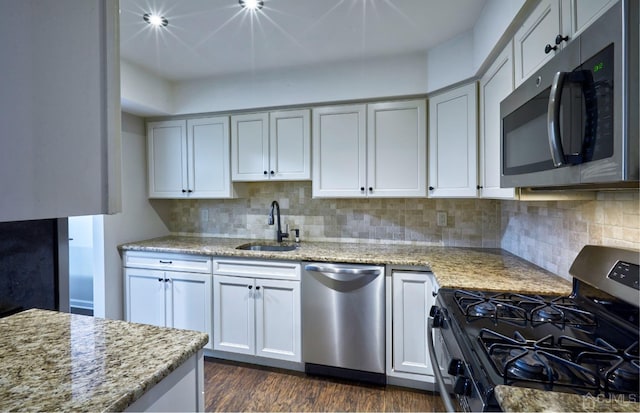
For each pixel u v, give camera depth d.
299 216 2.93
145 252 2.65
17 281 1.29
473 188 1.98
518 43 1.41
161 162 2.94
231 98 2.67
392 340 2.09
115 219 2.68
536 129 1.09
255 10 1.75
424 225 2.63
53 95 0.42
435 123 2.25
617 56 0.68
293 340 2.29
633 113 0.66
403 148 2.35
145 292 2.65
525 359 0.80
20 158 0.38
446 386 1.05
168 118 2.91
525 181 1.19
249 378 2.24
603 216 1.23
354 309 2.13
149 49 2.21
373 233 2.75
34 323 1.08
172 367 0.83
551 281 1.51
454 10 1.76
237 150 2.74
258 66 2.49
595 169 0.76
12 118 0.37
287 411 1.88
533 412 0.63
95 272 2.59
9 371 0.78
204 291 2.49
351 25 1.91
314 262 2.22
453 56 2.06
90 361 0.83
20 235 1.30
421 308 2.03
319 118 2.52
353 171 2.46
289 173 2.61
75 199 0.44
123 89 2.37
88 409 0.64
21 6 0.38
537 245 1.84
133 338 0.97
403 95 2.31
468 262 1.97
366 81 2.37
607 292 1.05
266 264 2.34
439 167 2.22
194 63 2.43
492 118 1.74
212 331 2.48
